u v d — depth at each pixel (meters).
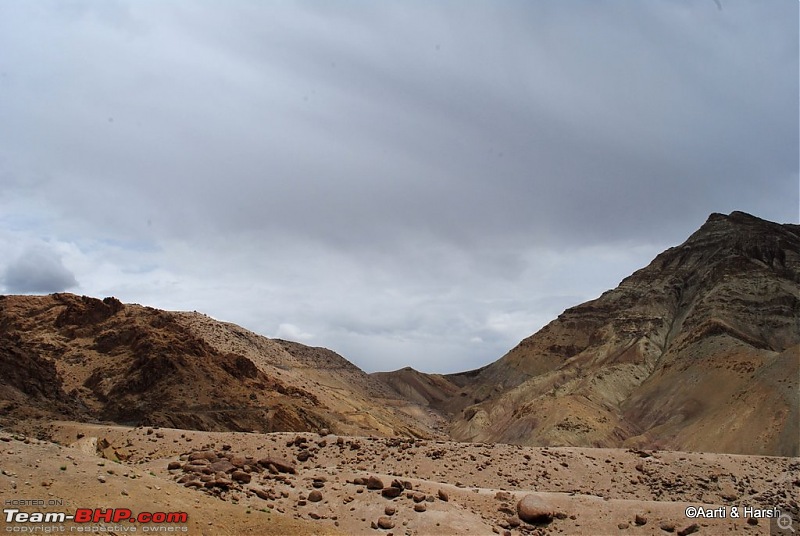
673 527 35.00
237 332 182.12
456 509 34.41
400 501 34.25
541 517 35.75
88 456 29.53
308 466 45.66
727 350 164.38
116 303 123.06
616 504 37.78
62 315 118.12
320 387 167.25
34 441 29.55
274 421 100.50
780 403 119.50
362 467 45.94
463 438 182.75
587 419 152.38
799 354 132.38
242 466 36.97
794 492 42.66
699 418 140.38
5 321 115.69
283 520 28.38
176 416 91.81
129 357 106.19
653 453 55.09
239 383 109.94
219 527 26.14
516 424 166.38
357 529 30.89
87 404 94.12
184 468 35.25
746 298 198.00
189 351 110.69
